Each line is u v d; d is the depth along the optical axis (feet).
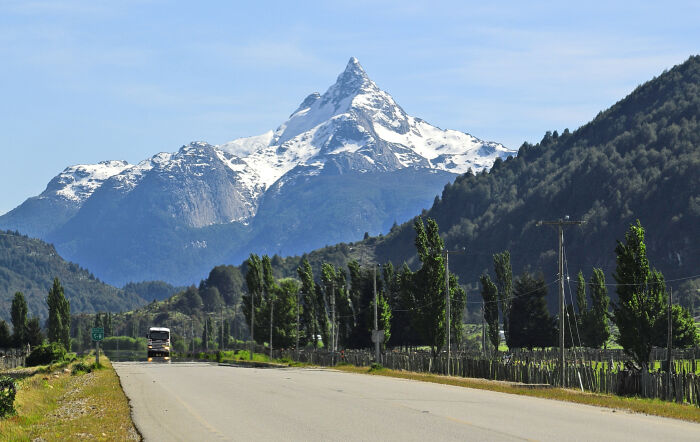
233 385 183.73
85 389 172.65
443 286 328.90
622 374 166.81
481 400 135.54
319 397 143.13
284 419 104.68
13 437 88.53
